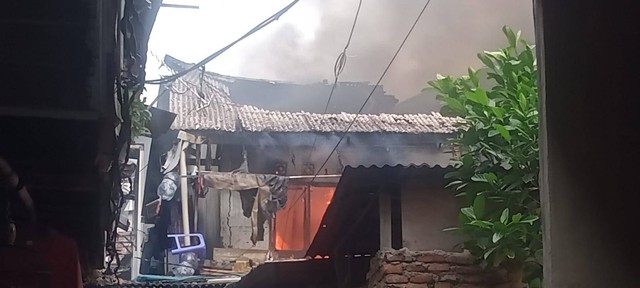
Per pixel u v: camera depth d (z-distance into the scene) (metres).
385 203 7.69
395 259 7.20
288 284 10.20
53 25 3.69
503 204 6.69
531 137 6.53
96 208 5.44
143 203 14.97
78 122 4.29
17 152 4.66
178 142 16.39
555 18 2.45
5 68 3.94
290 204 17.75
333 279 10.03
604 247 2.29
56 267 4.16
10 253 4.11
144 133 8.42
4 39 3.78
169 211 16.59
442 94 7.35
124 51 4.25
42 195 5.26
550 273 2.38
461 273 7.15
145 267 16.66
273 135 16.92
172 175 16.14
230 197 18.03
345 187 7.54
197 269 16.72
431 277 7.16
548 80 2.43
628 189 2.27
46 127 4.36
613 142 2.32
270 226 17.69
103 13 3.61
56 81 4.04
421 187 7.73
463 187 7.35
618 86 2.33
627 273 2.24
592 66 2.38
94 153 4.64
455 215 7.71
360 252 9.22
